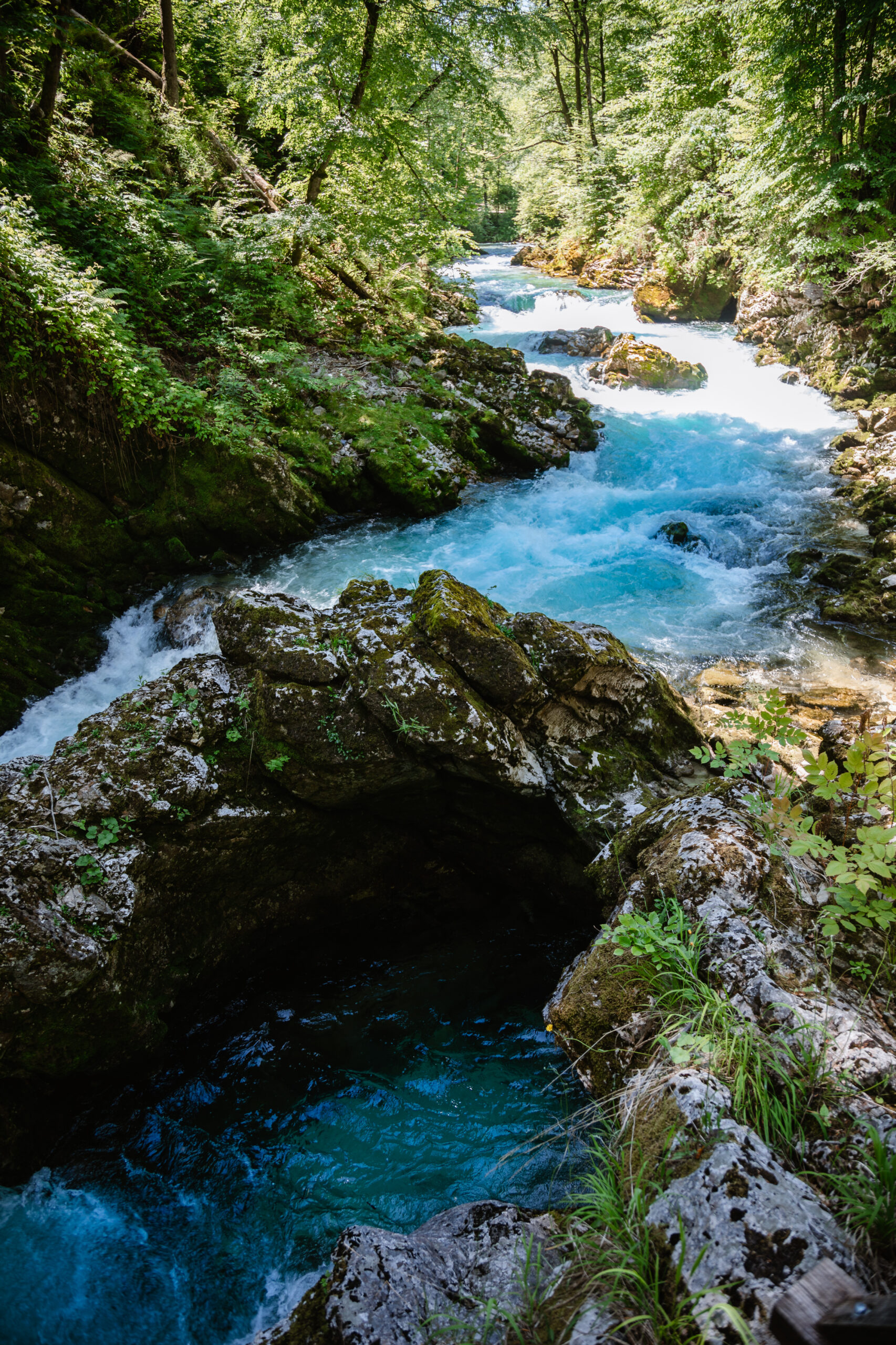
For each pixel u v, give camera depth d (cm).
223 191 1338
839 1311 146
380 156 1350
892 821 295
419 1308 213
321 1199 322
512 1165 324
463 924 477
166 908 384
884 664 672
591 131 2544
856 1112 221
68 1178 336
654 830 360
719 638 725
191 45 1566
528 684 432
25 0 941
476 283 2283
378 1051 393
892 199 1262
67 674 722
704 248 1834
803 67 1260
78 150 1027
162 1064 386
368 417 1028
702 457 1141
